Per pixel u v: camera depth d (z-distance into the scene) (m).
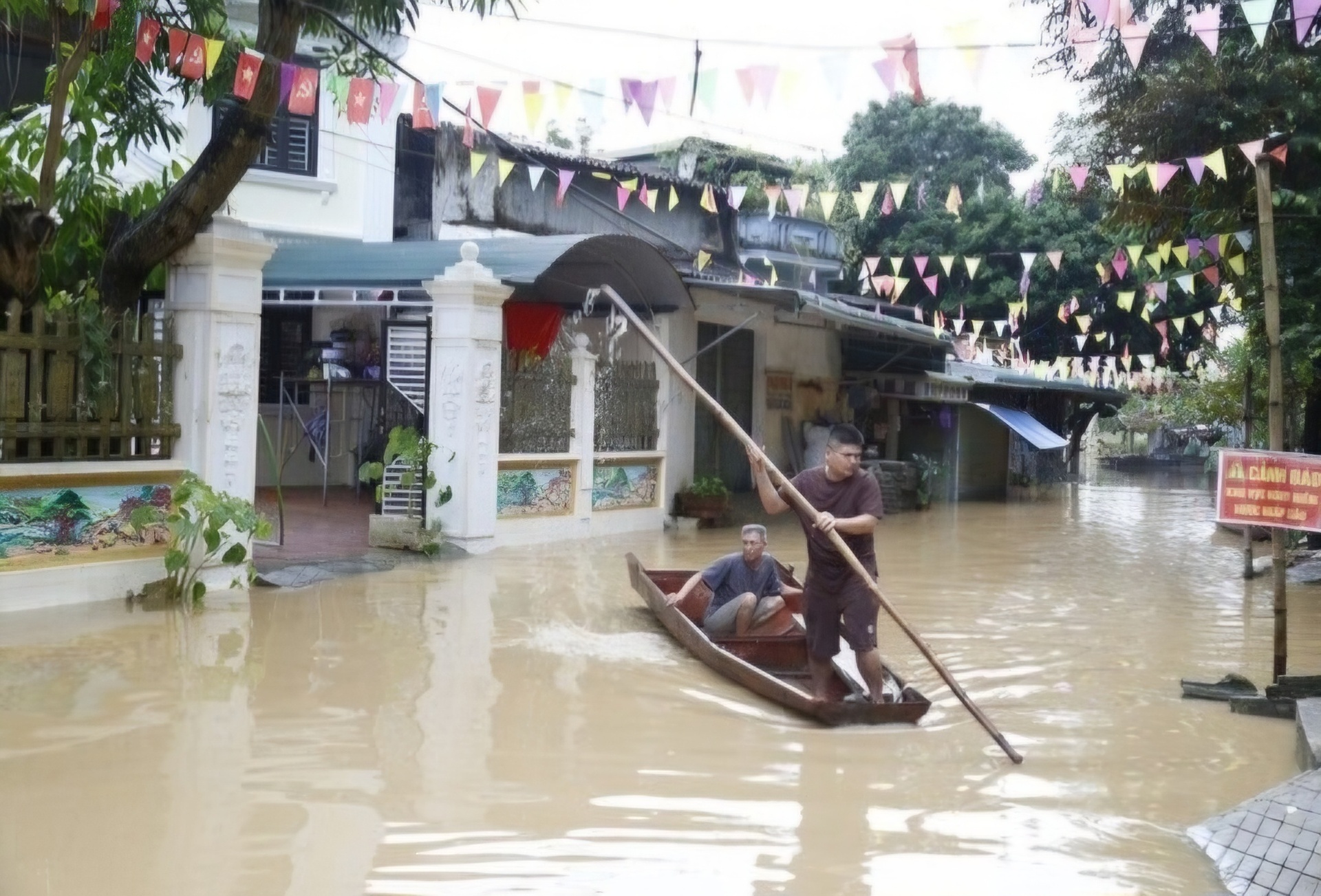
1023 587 12.83
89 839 4.95
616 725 6.82
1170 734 7.05
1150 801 5.85
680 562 13.14
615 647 8.74
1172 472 44.16
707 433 18.73
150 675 7.54
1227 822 5.35
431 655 8.34
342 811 5.33
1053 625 10.53
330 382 15.71
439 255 14.27
